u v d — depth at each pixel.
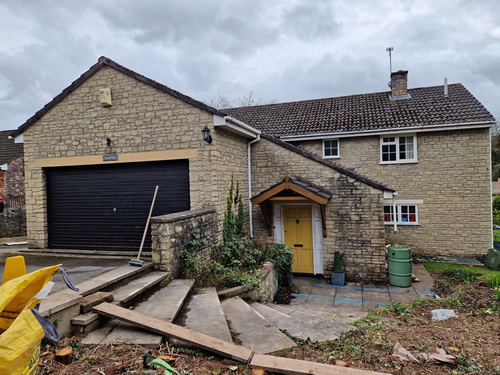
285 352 3.91
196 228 7.31
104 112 8.69
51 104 9.00
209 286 6.41
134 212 8.62
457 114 11.71
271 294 7.80
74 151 8.90
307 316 5.71
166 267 6.21
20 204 14.44
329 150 12.79
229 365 3.44
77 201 9.03
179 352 3.66
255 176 10.56
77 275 5.79
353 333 4.62
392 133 11.82
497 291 6.95
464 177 11.52
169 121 8.25
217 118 7.90
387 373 3.32
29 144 9.23
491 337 4.43
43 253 8.55
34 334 2.34
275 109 15.59
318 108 14.75
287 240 10.38
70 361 3.29
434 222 11.85
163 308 4.80
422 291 8.44
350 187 9.55
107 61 8.54
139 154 8.44
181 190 8.35
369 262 9.36
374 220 9.33
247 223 10.36
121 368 3.18
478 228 11.45
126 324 4.28
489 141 11.24
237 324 4.82
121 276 5.41
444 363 3.62
